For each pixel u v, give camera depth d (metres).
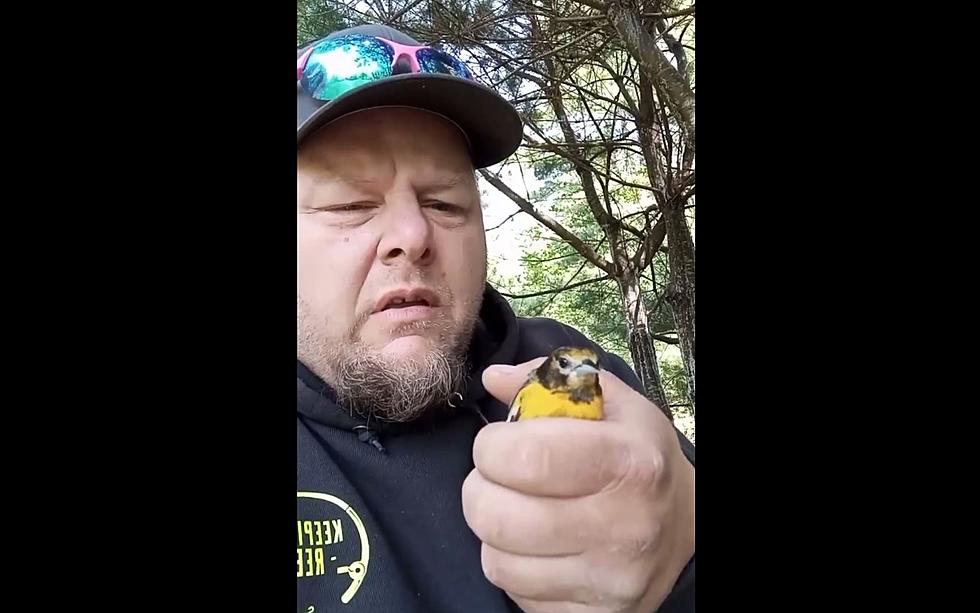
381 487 0.48
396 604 0.43
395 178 0.50
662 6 0.90
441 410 0.52
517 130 0.54
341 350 0.49
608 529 0.41
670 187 0.86
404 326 0.50
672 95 0.81
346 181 0.50
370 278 0.50
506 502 0.41
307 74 0.49
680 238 0.86
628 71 0.92
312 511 0.44
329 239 0.49
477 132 0.54
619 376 0.61
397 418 0.49
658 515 0.42
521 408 0.45
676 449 0.45
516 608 0.45
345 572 0.43
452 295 0.53
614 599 0.41
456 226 0.53
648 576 0.42
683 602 0.44
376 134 0.50
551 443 0.40
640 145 0.89
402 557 0.45
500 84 0.86
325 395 0.49
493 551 0.42
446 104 0.52
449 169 0.53
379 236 0.50
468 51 0.85
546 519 0.40
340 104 0.48
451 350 0.52
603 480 0.41
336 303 0.49
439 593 0.45
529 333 0.63
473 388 0.55
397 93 0.49
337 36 0.51
